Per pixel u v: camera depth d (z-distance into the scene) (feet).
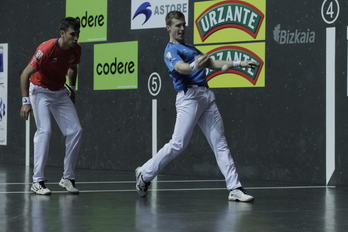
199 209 35.76
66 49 41.68
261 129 51.85
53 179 52.29
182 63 37.40
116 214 33.86
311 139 49.55
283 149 50.85
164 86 56.85
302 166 50.01
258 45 51.85
